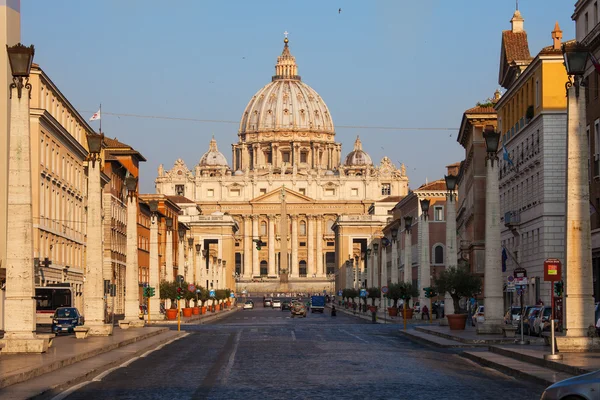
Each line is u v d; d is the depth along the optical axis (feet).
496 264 198.18
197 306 443.32
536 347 152.25
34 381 102.63
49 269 302.86
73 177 351.25
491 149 194.59
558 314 169.37
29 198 131.44
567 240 130.82
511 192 320.29
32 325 133.59
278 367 126.41
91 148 191.21
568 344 129.39
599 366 108.88
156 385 102.12
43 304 273.33
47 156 305.12
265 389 97.30
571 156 130.72
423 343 194.39
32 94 292.20
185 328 283.18
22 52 129.29
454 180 264.31
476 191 375.45
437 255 571.28
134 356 149.69
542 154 270.05
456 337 193.36
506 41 330.34
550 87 268.82
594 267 226.58
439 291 262.26
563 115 268.41
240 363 133.80
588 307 130.41
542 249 270.67
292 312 470.39
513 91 311.88
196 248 504.43
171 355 152.46
